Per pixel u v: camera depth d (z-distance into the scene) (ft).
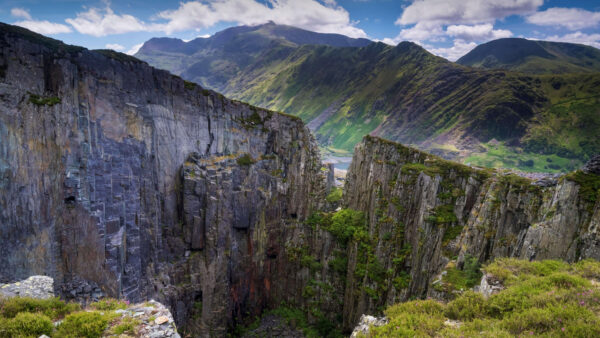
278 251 258.16
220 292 212.84
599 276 73.36
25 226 134.72
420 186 200.75
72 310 66.33
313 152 293.23
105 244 156.97
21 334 53.88
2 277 127.85
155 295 184.65
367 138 253.65
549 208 131.85
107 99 165.78
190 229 208.64
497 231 155.84
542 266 80.94
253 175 238.68
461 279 147.02
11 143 132.46
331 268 241.14
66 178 145.38
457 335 58.75
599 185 115.55
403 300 188.65
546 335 52.24
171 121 203.31
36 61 143.43
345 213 247.29
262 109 267.80
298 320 238.68
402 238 205.05
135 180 178.50
